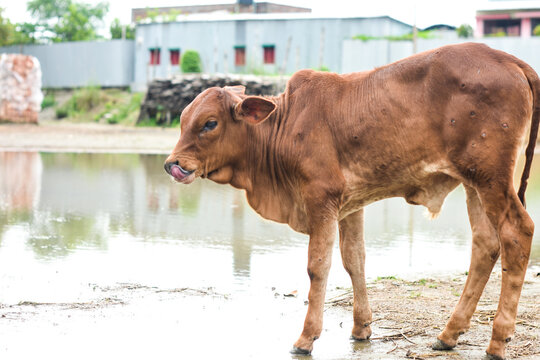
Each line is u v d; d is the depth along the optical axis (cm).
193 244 906
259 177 516
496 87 440
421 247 906
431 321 560
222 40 4362
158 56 4603
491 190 440
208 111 500
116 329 534
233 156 513
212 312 588
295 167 488
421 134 461
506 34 4156
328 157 479
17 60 3697
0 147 2591
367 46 3703
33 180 1611
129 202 1299
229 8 6412
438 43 3616
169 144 2780
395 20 4097
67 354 470
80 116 4297
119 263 782
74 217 1112
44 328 534
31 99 3762
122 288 669
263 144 509
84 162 2081
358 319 514
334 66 4078
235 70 4328
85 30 6650
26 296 634
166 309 596
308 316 480
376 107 472
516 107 439
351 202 497
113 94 4641
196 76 3559
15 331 524
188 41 4462
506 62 450
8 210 1173
